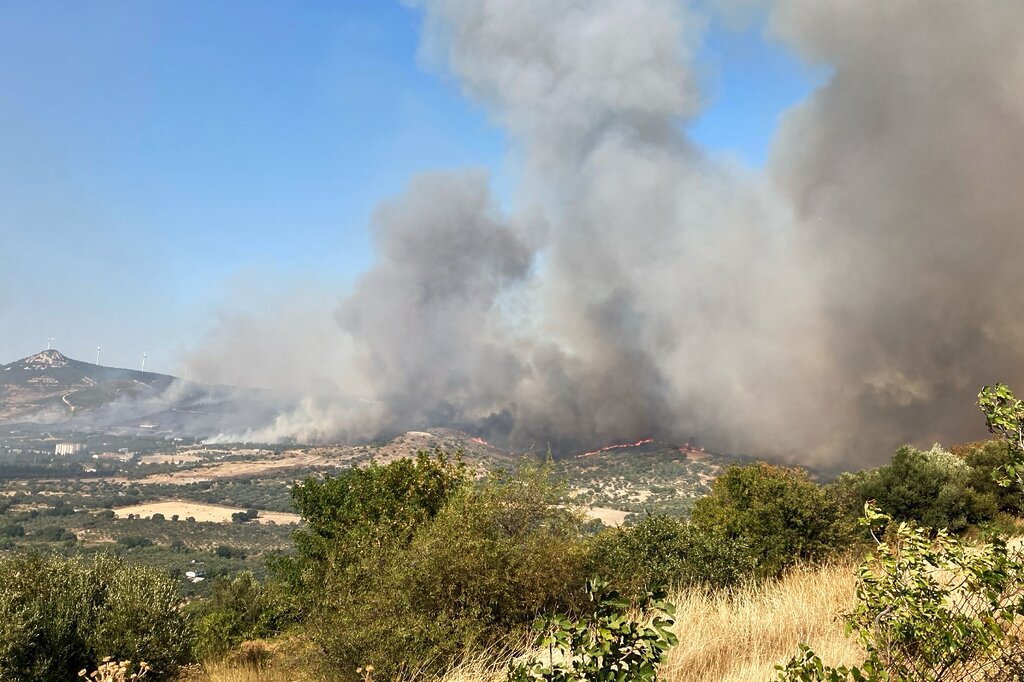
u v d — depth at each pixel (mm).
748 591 9516
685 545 13641
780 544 14188
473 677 7930
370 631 9008
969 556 3959
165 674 13922
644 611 3959
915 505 18812
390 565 9938
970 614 4402
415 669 8688
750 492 19406
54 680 12531
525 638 9008
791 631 6742
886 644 4242
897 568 4141
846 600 7238
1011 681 4047
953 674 4207
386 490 19875
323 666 9312
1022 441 4105
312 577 10414
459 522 11102
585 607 9930
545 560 10312
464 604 9492
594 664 3824
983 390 4258
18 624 12266
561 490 12117
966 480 19812
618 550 13477
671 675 5895
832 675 3854
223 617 23359
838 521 14477
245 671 13133
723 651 6578
